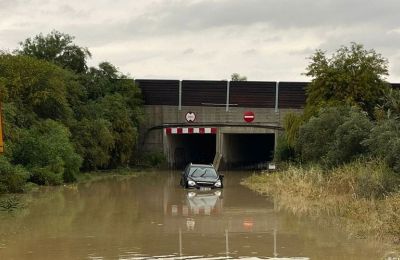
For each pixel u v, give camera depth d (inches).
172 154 2310.5
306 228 674.2
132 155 2143.2
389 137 1023.6
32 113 1437.0
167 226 695.7
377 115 1241.4
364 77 1558.8
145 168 2134.6
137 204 946.1
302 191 1055.0
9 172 1141.7
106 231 657.0
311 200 967.0
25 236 624.1
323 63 1612.9
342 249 548.4
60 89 1544.0
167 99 2204.7
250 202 969.5
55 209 873.5
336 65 1604.3
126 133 1968.5
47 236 623.2
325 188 1025.5
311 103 1622.8
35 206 917.8
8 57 1486.2
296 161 1600.6
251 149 2753.4
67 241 593.3
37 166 1339.8
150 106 2217.0
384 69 1595.7
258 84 2134.6
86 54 2044.8
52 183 1339.8
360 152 1196.5
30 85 1444.4
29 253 533.6
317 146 1343.5
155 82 2209.6
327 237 612.7
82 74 2003.0
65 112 1606.8
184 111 2194.9
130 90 2123.5
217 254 529.3
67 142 1445.6
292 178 1213.1
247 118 2144.4
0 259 509.4
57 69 1562.5
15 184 1150.3
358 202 791.7
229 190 1221.7
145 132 2217.0
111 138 1782.7
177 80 2191.2
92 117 1815.9
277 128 2123.5
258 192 1161.4
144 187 1321.4
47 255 524.7
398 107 1240.8
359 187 888.3
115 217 779.4
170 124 2201.0
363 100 1561.3
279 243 581.3
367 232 633.6
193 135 2615.7
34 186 1267.2
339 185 986.7
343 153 1210.0
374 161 1008.2
